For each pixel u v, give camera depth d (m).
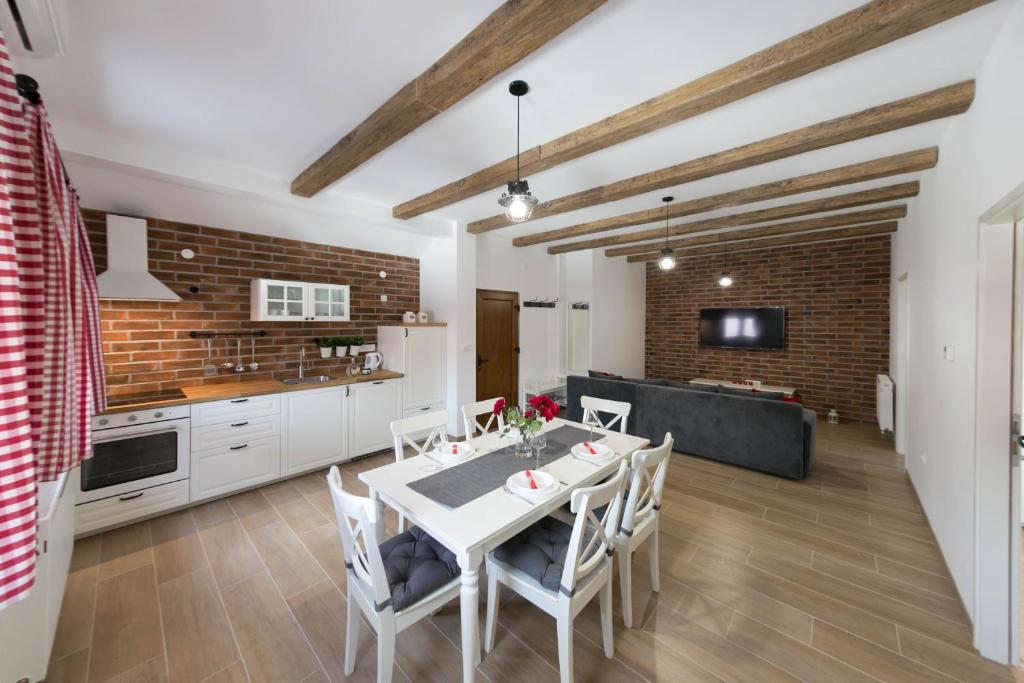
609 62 1.68
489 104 2.01
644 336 7.30
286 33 1.53
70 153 2.24
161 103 2.02
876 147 2.58
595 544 1.67
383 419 3.93
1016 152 1.41
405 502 1.65
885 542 2.47
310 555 2.35
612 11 1.40
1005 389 1.63
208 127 2.27
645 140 2.41
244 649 1.69
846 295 5.33
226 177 2.79
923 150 2.60
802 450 3.33
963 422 1.96
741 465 3.67
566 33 1.51
